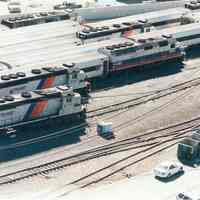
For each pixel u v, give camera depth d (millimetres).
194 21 138125
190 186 76500
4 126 87188
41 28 131625
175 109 100562
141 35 120812
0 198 72250
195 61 123875
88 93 103875
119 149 86062
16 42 122688
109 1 165500
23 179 77000
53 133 89562
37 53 115250
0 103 86750
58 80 99250
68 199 72500
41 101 89688
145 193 74438
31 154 83250
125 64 112375
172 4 155000
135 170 80312
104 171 79688
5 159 81500
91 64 107625
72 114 93000
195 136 85938
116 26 127875
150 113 98562
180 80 113125
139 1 164500
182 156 83812
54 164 80875
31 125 89312
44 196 73125
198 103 103438
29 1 166125
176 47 118938
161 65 119000
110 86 108625
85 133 90438
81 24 135875
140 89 107938
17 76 95938
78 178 77625
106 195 73625
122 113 97938
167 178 77938
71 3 159250
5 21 135375
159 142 88812
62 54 112000
